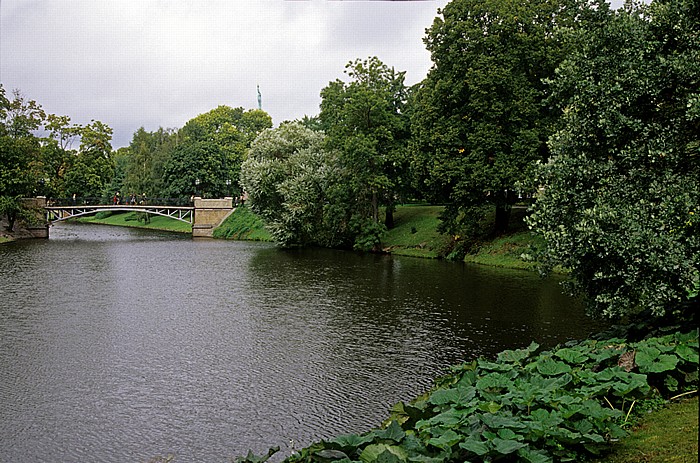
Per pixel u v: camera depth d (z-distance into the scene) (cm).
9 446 1177
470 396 805
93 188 8294
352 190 4709
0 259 4234
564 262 1273
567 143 1356
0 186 5947
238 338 1944
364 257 4175
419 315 2209
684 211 1078
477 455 650
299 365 1652
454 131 3541
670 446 648
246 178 5138
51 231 7569
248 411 1337
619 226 1131
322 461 656
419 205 5525
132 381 1539
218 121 10125
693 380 809
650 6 1294
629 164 1233
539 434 659
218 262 4031
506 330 1944
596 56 1338
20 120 6856
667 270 1041
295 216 4859
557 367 873
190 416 1314
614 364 891
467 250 3825
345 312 2306
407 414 880
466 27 3472
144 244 5622
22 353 1792
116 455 1138
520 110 3331
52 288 2961
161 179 8669
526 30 3447
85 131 8225
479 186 3447
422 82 4519
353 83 4700
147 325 2134
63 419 1305
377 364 1644
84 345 1875
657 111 1248
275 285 2995
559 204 1314
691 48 1201
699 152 1170
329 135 5088
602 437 660
